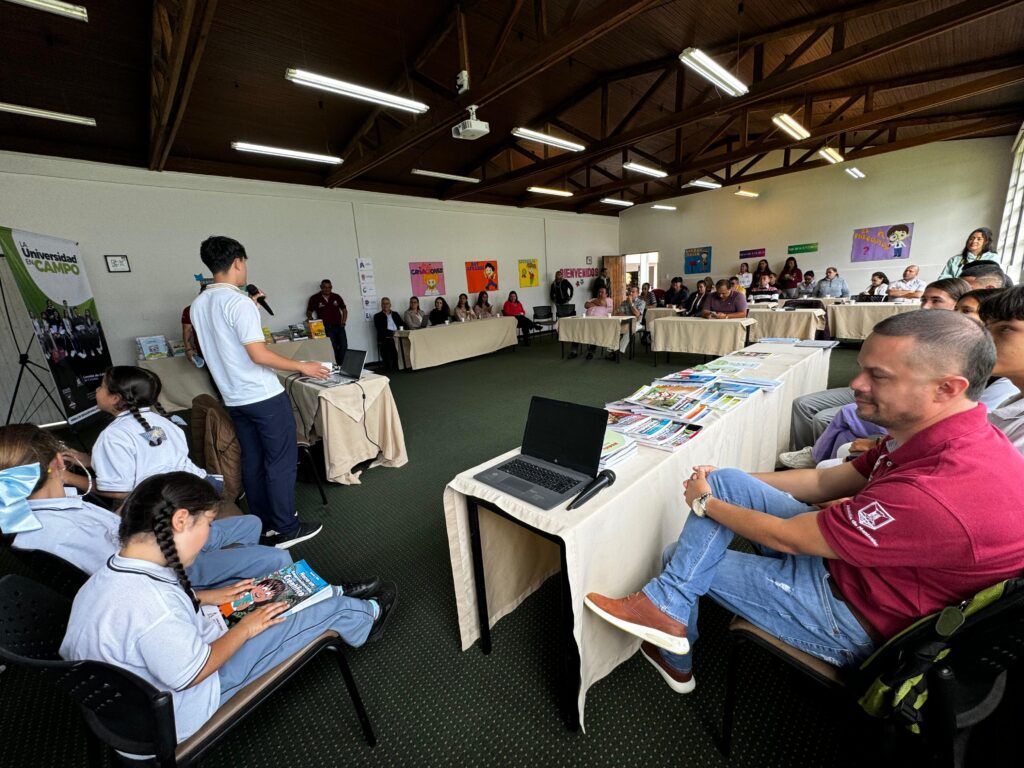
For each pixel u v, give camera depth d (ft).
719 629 4.80
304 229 21.04
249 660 3.06
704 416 5.24
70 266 13.73
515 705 4.01
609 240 37.01
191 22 8.29
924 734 2.27
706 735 3.63
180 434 5.51
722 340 16.70
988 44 13.08
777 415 7.23
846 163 25.90
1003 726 2.52
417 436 11.72
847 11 11.96
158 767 2.60
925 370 2.37
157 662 2.47
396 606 5.40
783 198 28.58
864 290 26.48
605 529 3.50
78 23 10.87
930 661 2.21
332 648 3.46
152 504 2.60
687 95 20.06
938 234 23.77
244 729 3.92
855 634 2.69
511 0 12.78
